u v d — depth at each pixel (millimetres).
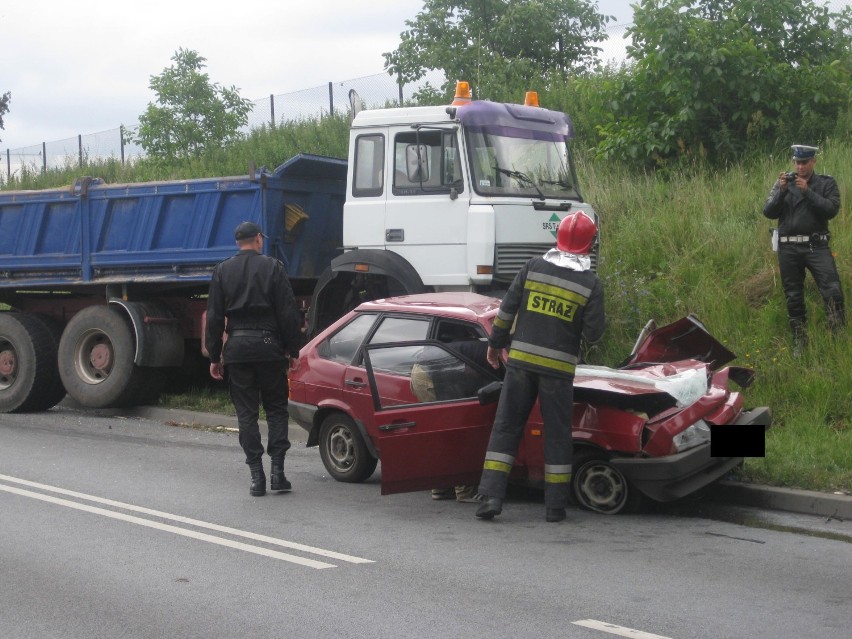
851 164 13477
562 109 18438
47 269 12883
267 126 24141
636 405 7223
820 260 10031
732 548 6492
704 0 15867
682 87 14789
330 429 8672
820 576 5867
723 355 8461
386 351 8039
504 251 9977
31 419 12531
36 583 5844
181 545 6652
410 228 10188
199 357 13141
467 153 9992
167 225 11875
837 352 9758
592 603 5352
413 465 7500
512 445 7164
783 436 8734
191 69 23406
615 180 14766
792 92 15211
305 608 5324
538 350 7016
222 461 9656
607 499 7445
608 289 11562
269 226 11195
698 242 12289
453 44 21516
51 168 29812
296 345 8203
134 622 5152
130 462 9586
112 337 12359
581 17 21891
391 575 5922
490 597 5473
